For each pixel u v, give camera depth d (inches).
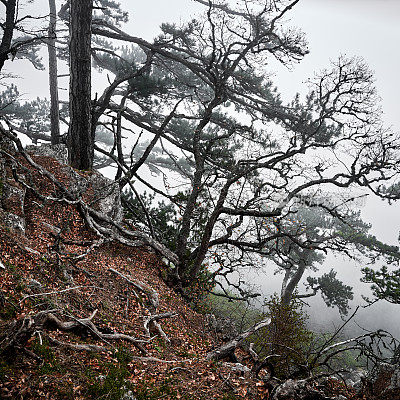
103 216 607.5
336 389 373.7
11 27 691.4
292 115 958.4
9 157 540.7
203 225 775.1
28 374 232.4
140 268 605.9
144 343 373.4
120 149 839.1
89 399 233.3
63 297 365.4
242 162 759.1
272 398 303.4
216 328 574.6
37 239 461.7
